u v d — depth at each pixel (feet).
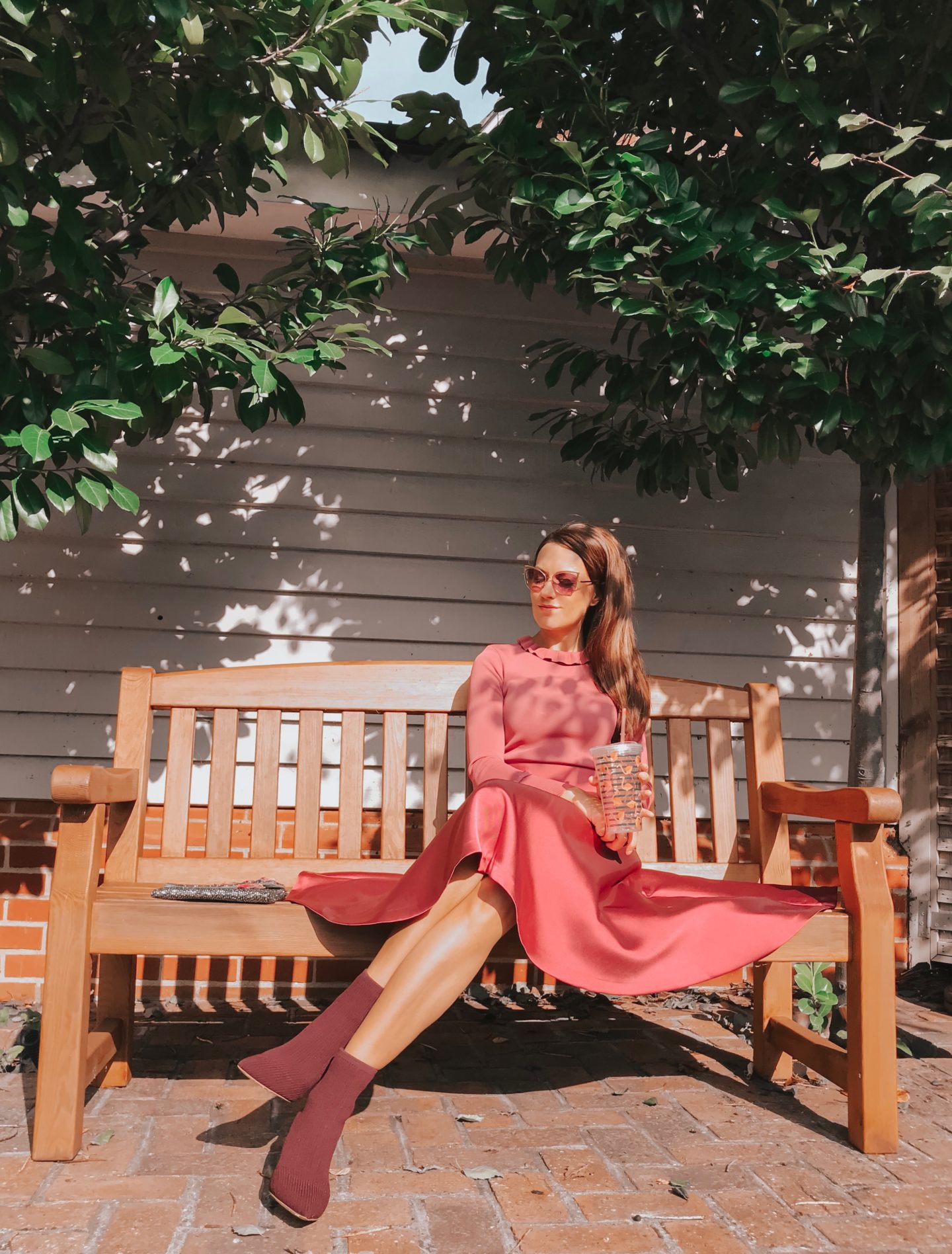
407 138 11.60
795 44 10.02
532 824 8.30
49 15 8.23
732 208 10.68
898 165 11.06
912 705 15.28
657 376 12.31
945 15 10.09
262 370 9.74
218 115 9.17
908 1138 8.90
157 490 13.89
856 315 10.22
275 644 14.07
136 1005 13.05
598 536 10.26
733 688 11.40
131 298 11.46
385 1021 7.49
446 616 14.51
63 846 8.32
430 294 14.82
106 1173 7.73
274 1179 6.91
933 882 14.98
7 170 8.49
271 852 10.72
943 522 15.39
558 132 11.41
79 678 13.52
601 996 13.82
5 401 9.81
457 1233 6.86
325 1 8.86
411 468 14.56
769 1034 10.44
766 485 15.52
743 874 10.95
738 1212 7.30
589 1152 8.39
